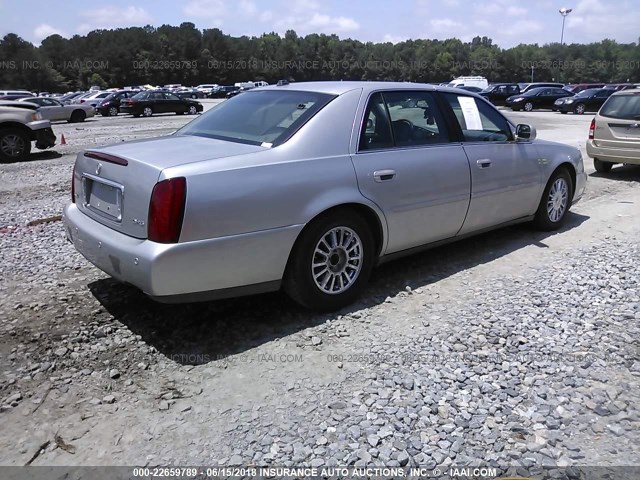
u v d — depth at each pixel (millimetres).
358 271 4070
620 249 5441
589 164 11031
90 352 3441
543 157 5586
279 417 2811
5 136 11898
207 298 3436
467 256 5262
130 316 3926
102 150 3799
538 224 5957
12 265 4980
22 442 2645
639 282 4551
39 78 96062
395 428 2717
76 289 4402
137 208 3307
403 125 4371
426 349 3465
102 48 108375
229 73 112125
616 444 2611
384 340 3592
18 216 6953
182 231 3186
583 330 3717
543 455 2537
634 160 9242
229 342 3576
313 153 3752
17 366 3283
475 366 3271
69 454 2564
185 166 3270
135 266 3232
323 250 3848
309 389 3051
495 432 2693
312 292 3822
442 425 2740
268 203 3465
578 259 5145
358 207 3971
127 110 29984
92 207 3826
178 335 3662
